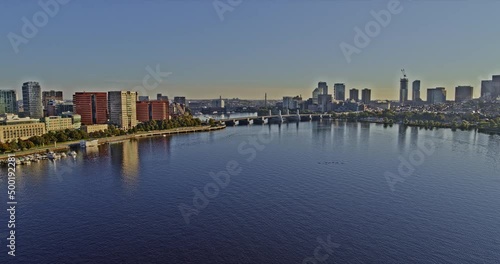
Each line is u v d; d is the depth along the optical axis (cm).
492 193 13900
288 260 8919
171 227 10850
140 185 15512
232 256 9131
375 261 8856
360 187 14712
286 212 11900
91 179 16662
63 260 9044
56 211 12319
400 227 10706
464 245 9638
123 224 11131
